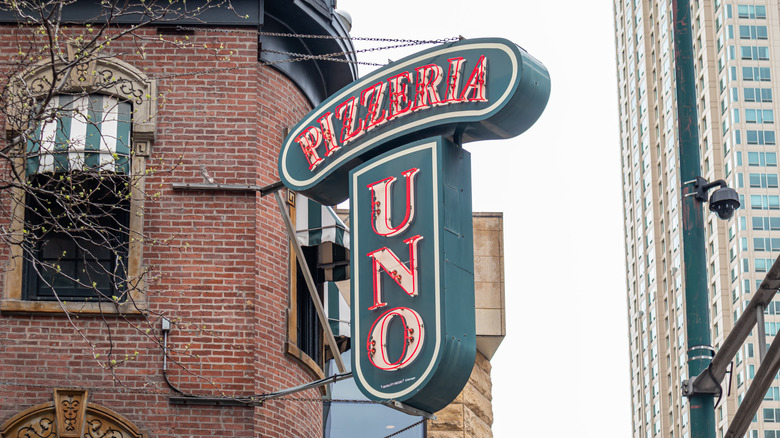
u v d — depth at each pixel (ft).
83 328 60.39
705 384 55.72
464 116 56.39
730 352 54.85
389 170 57.57
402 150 57.41
